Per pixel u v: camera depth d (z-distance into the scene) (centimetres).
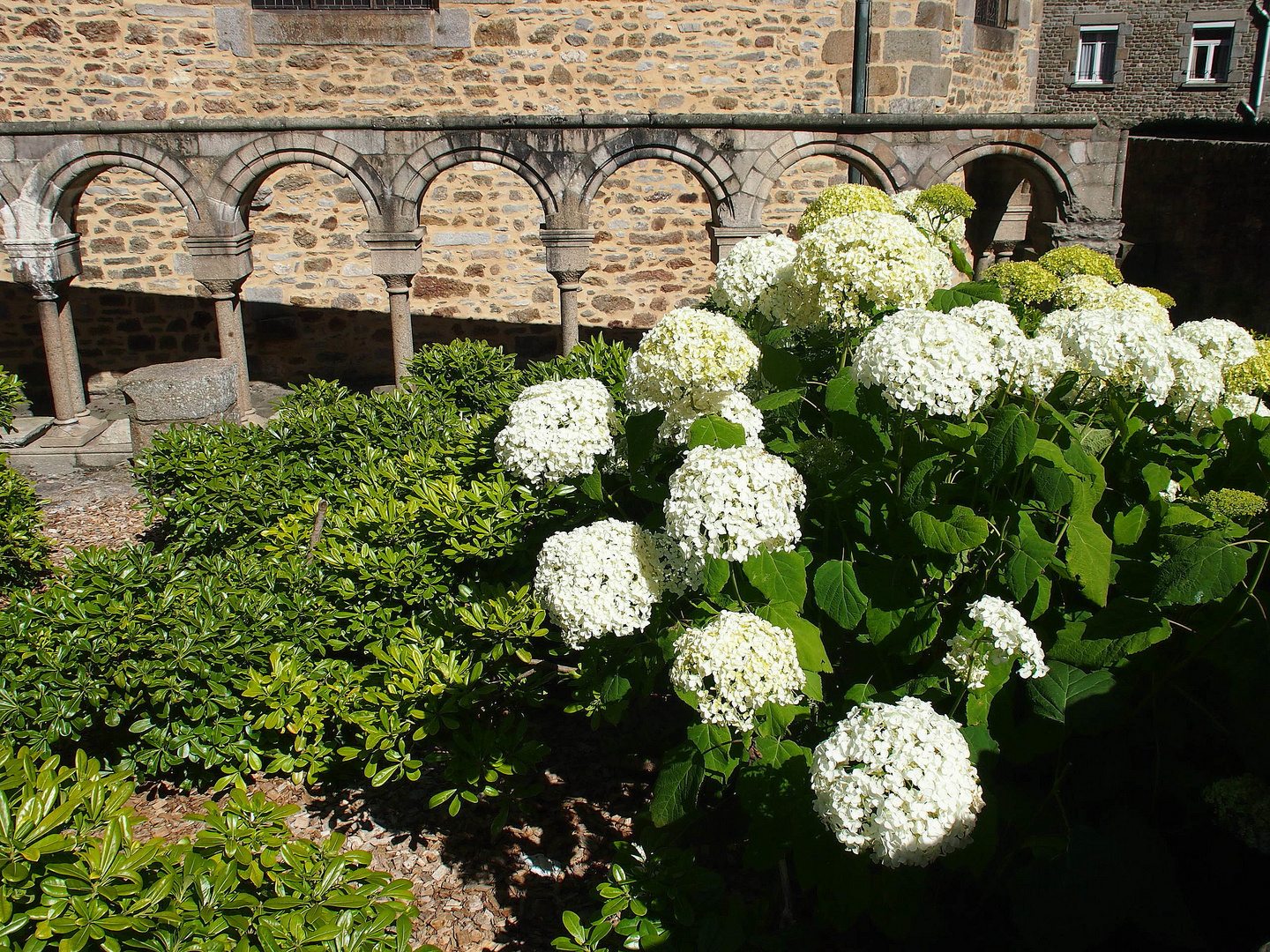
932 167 777
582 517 313
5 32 807
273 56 839
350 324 916
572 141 746
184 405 641
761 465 208
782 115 754
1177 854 237
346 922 200
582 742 383
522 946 293
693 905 248
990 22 998
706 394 233
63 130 715
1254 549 224
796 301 260
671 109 883
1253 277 841
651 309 949
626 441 261
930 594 238
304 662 357
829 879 222
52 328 759
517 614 319
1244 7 1911
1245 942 224
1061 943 209
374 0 846
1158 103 2025
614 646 266
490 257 918
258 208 873
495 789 321
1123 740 242
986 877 245
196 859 204
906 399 205
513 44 858
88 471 738
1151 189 989
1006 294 318
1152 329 238
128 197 859
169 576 386
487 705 357
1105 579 213
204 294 889
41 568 520
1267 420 255
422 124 732
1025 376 228
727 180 765
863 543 250
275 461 506
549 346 949
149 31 820
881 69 862
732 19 866
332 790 366
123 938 188
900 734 184
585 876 321
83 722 334
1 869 178
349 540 396
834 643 266
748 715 203
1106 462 260
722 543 209
